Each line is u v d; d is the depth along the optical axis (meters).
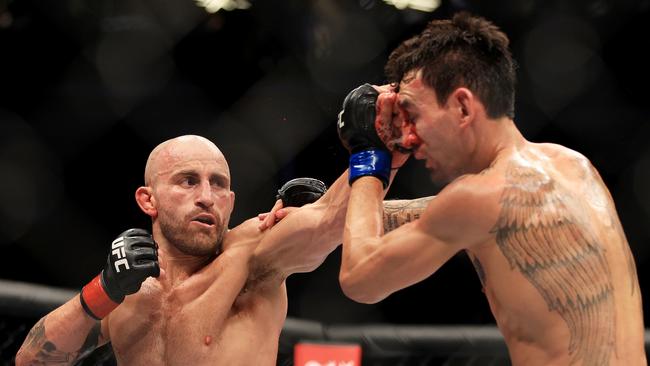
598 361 3.26
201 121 8.74
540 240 3.34
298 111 8.61
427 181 8.61
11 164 8.72
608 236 3.43
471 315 8.98
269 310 4.48
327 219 4.28
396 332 5.83
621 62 8.59
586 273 3.32
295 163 8.65
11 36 8.51
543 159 3.58
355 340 5.82
